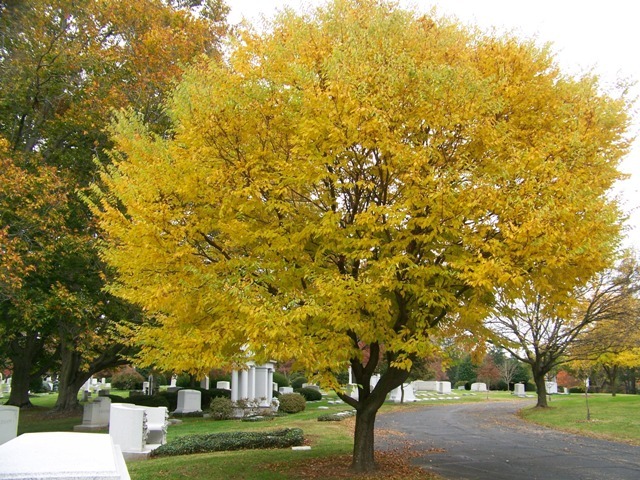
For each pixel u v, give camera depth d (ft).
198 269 24.45
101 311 54.95
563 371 141.18
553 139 25.35
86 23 61.57
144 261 25.29
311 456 37.27
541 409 76.89
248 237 25.73
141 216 24.36
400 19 26.76
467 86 24.36
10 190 46.70
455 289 27.32
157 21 65.67
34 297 50.55
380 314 24.66
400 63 24.63
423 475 31.37
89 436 13.73
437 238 24.61
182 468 32.86
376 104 23.85
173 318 26.71
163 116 58.59
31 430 66.28
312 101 23.59
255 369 89.61
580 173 24.97
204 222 25.73
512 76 27.50
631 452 43.11
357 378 31.81
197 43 68.03
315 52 26.25
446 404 102.12
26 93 56.65
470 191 23.18
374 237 25.81
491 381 175.42
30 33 56.80
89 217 58.34
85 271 54.49
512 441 49.78
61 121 57.93
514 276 21.99
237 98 25.68
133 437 41.16
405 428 61.11
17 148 57.72
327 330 24.73
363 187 25.54
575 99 27.94
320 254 26.18
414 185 23.76
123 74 61.11
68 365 84.02
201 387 118.11
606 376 153.17
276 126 26.45
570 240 22.57
